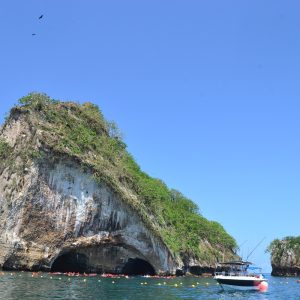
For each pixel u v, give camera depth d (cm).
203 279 7056
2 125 6844
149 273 7400
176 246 7500
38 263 5831
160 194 8188
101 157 6862
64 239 6069
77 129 6856
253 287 5231
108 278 5750
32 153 5991
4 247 5622
